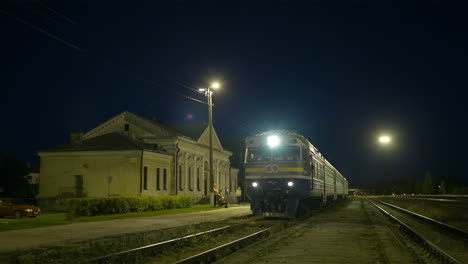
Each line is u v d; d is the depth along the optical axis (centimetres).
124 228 1752
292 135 2198
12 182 5053
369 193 15550
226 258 1076
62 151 3694
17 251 1121
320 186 2748
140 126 4250
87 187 3622
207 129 5003
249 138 2280
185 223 1992
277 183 2158
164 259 1074
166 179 4022
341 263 991
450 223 2244
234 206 4016
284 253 1139
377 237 1462
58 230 1669
